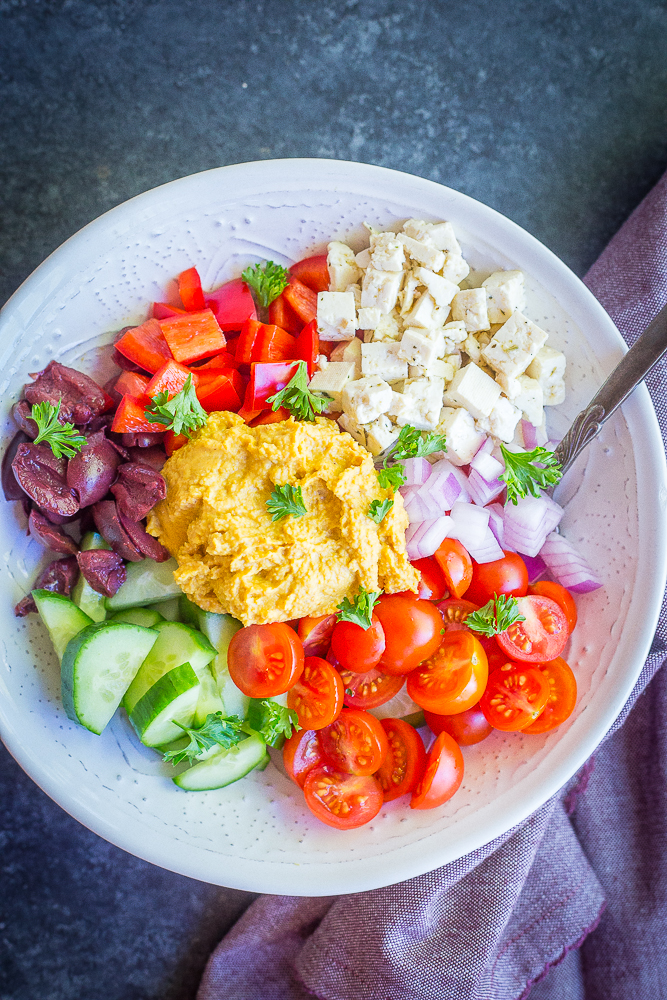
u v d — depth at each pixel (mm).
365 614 407
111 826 414
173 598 431
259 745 429
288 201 418
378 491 413
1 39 462
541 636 425
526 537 436
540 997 491
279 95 471
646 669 469
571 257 485
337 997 472
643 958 483
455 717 434
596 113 481
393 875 412
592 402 414
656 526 417
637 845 488
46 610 413
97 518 417
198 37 468
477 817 419
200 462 407
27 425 413
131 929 498
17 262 470
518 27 476
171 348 419
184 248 425
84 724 410
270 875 416
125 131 469
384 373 423
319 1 469
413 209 417
